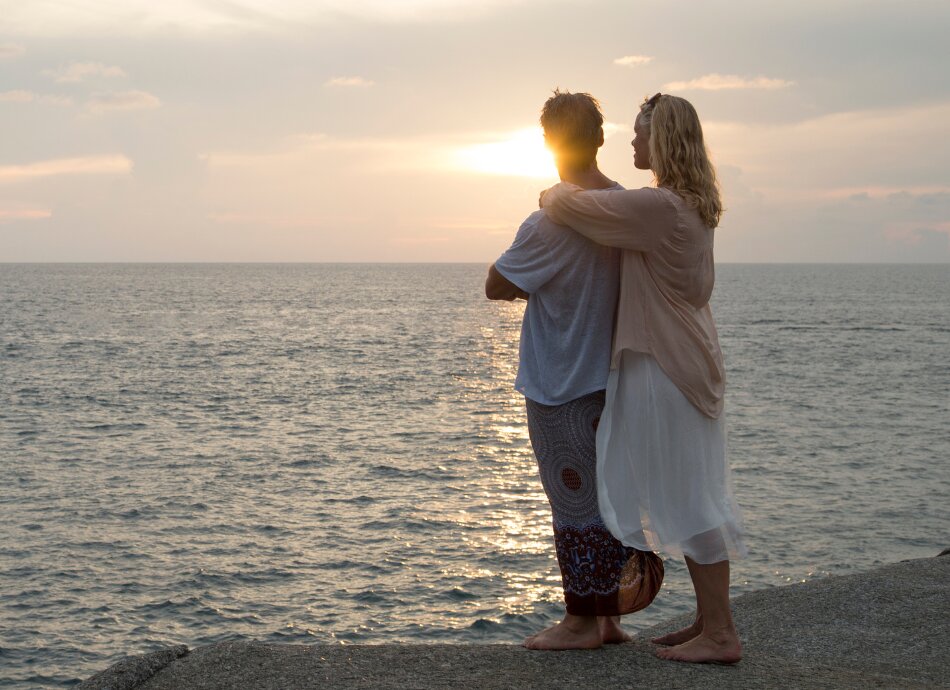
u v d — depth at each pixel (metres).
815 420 32.25
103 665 11.42
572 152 3.34
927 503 19.97
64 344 61.53
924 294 171.62
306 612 13.21
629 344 3.19
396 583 14.41
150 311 105.12
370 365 51.59
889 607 4.55
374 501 19.94
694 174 3.20
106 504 19.58
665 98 3.27
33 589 14.08
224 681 3.19
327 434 28.97
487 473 23.03
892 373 47.72
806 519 18.52
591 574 3.37
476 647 3.51
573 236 3.23
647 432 3.22
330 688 3.11
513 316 108.56
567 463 3.33
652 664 3.34
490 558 15.71
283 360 54.00
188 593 13.95
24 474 22.59
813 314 104.44
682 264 3.17
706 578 3.34
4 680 10.96
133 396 37.34
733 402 36.97
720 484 3.30
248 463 24.22
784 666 3.47
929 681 3.76
